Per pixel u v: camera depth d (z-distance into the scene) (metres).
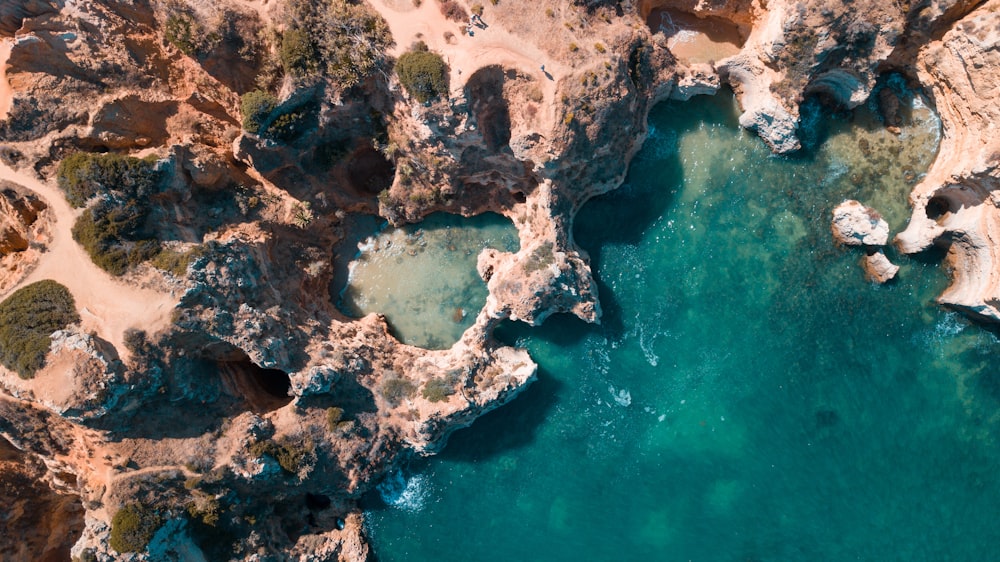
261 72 41.09
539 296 44.00
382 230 49.28
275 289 44.28
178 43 39.12
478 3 40.19
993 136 39.81
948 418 45.06
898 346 45.31
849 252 45.28
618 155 44.72
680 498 46.22
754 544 45.44
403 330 48.66
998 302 41.59
